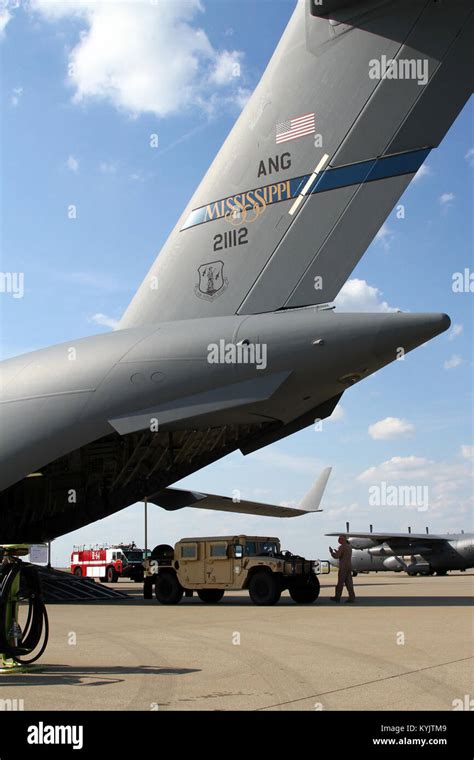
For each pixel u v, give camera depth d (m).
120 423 14.38
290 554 15.73
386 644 8.37
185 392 14.28
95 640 8.88
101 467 18.72
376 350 13.80
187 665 6.87
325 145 14.08
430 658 7.30
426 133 13.41
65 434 14.59
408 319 13.77
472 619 11.28
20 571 6.78
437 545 38.25
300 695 5.43
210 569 15.13
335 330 13.82
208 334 14.40
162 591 15.72
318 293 14.05
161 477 18.20
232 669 6.62
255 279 14.59
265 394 13.92
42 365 15.40
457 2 13.35
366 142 13.73
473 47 13.31
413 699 5.31
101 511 18.95
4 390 15.31
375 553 39.59
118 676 6.25
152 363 14.45
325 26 14.40
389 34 13.69
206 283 15.11
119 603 16.25
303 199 14.26
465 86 13.30
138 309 15.99
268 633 9.55
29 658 7.32
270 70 15.12
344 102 13.96
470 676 6.25
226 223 15.05
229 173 15.22
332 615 12.13
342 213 13.89
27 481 19.48
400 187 13.54
